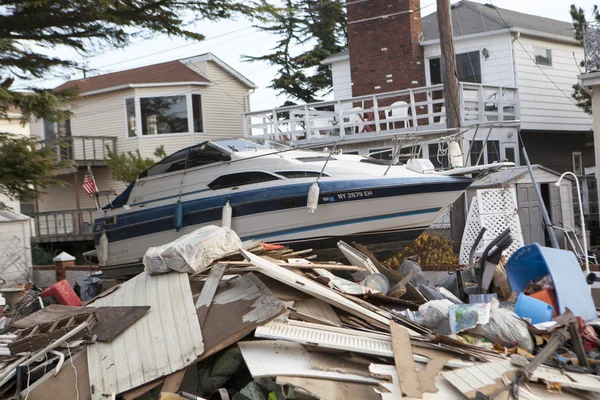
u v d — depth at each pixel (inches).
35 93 514.9
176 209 457.7
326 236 415.8
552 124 859.4
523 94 818.8
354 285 275.0
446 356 200.7
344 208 408.5
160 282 274.5
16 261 732.0
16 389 219.6
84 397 212.2
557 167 890.7
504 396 171.8
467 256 530.6
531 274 284.0
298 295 247.8
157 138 1020.5
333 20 1386.6
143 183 480.7
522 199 599.2
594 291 322.3
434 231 593.3
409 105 706.8
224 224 431.2
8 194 535.5
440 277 449.7
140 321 242.4
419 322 242.7
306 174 418.3
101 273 582.2
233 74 1077.8
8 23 488.7
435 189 405.7
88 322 239.8
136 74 1087.6
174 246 280.4
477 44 836.6
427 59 808.3
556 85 866.1
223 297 246.5
